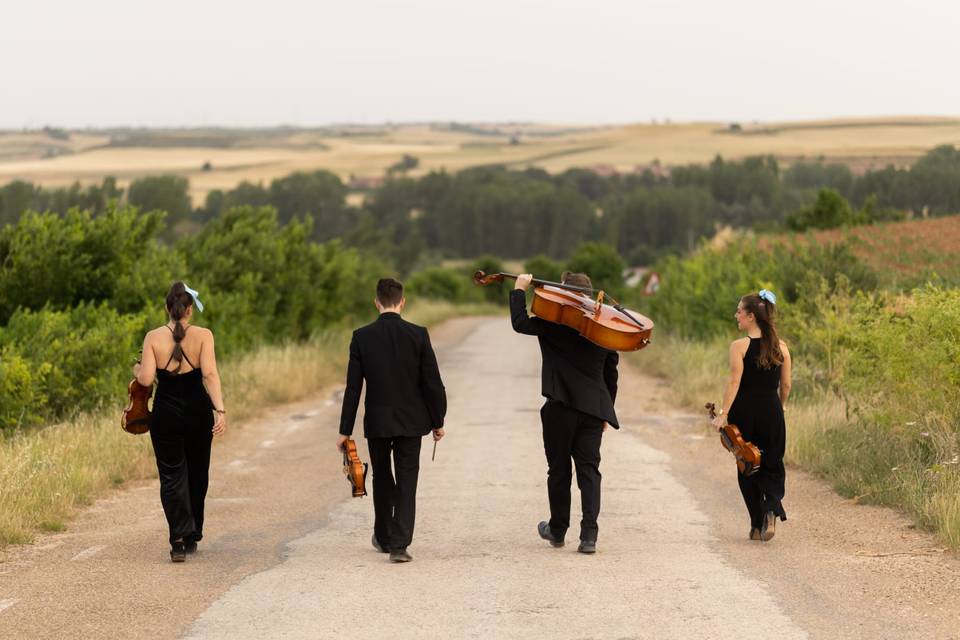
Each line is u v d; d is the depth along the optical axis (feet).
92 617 21.39
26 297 57.36
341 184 578.25
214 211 536.83
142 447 40.98
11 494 30.89
